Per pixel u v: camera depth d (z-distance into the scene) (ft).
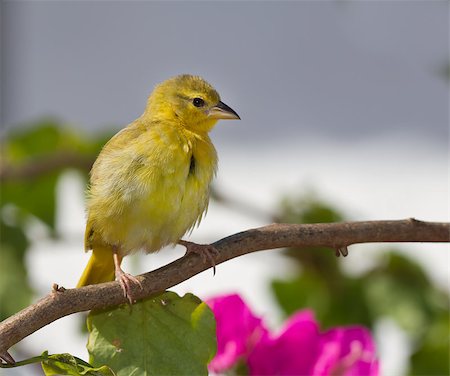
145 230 14.96
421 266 15.29
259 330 14.76
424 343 15.15
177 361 14.62
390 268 15.29
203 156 15.02
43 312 14.52
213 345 14.62
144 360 14.62
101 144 15.55
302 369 14.75
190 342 14.62
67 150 15.53
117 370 14.61
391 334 15.42
